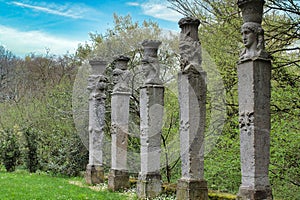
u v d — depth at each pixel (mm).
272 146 7340
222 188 8812
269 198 5332
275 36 7309
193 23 7402
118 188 10523
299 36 7117
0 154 16328
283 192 7559
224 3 8375
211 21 8891
